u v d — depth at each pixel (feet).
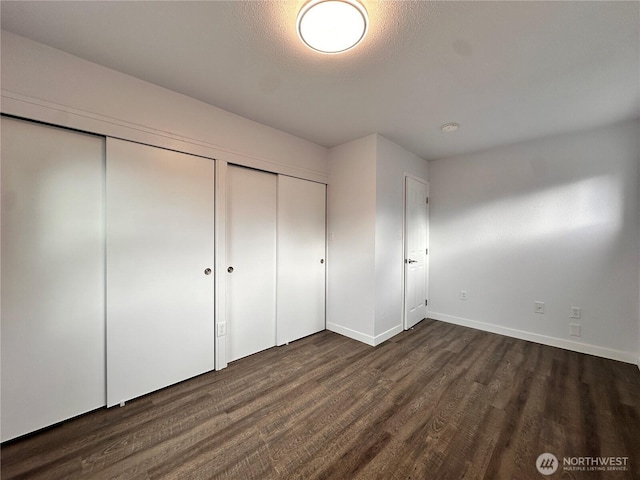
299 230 9.86
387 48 5.08
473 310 11.14
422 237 12.00
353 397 6.35
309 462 4.55
